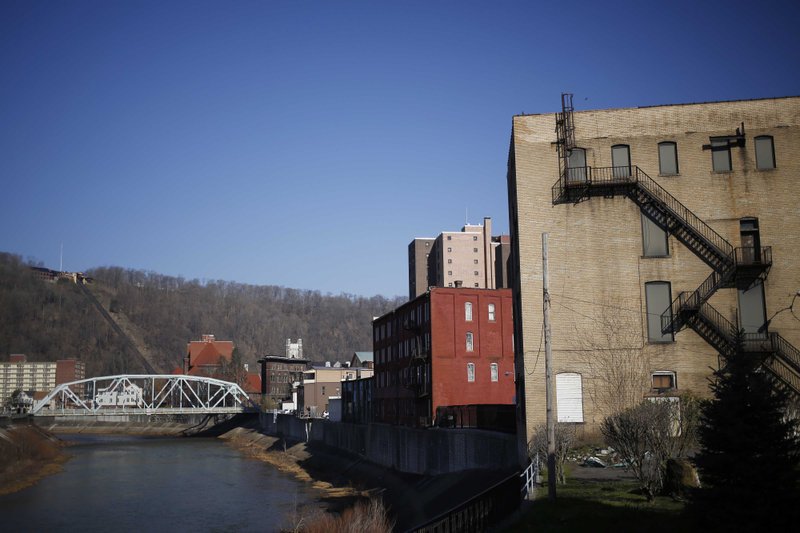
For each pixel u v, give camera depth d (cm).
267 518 5203
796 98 4106
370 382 8994
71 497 6328
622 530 1998
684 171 4119
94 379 14138
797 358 3866
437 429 5741
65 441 12569
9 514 5494
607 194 4172
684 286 4044
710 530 1878
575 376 4028
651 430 2552
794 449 1873
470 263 17288
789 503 1808
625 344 4031
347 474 7588
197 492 6600
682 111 4184
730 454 1873
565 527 2080
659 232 4125
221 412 14100
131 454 10406
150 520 5206
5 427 9650
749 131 4116
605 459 3528
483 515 2275
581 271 4122
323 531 3681
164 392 17825
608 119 4234
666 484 2462
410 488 5697
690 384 3950
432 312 6762
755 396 1875
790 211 4022
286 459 9344
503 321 7062
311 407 12056
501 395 6912
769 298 3959
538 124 4269
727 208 4062
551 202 4194
